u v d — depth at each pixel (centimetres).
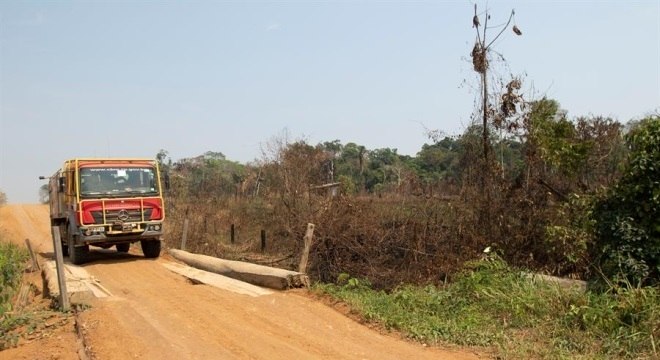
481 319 906
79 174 1556
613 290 956
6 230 2938
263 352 756
